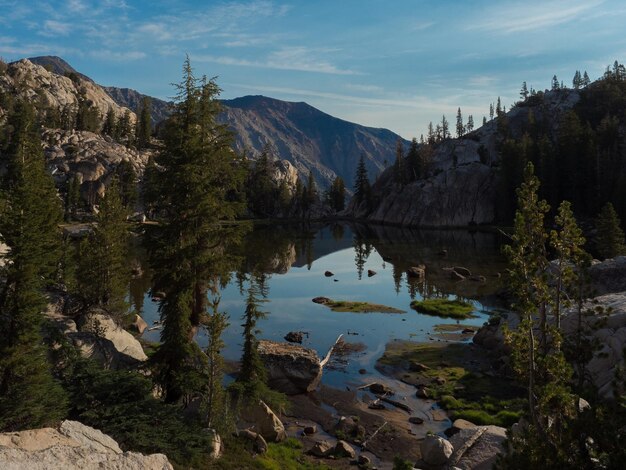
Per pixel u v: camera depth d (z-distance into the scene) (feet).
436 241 423.64
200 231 84.48
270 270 285.02
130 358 104.63
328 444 83.05
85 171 502.38
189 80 85.25
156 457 41.52
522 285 54.44
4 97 619.26
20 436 40.29
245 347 86.48
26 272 71.61
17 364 67.31
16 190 77.61
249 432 77.71
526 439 46.57
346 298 211.20
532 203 54.75
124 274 135.64
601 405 41.04
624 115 549.54
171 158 83.76
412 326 164.45
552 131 634.02
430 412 98.07
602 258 262.88
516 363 54.75
